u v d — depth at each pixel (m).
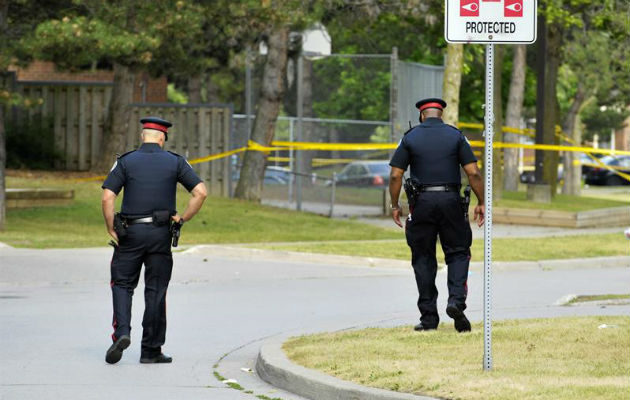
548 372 27.17
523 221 90.12
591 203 113.38
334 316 42.12
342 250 65.12
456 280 34.38
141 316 41.44
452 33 27.73
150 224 31.89
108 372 30.84
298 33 95.88
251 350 34.94
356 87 119.62
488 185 27.61
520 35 27.72
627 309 43.19
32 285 50.84
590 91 134.75
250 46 96.00
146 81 127.56
